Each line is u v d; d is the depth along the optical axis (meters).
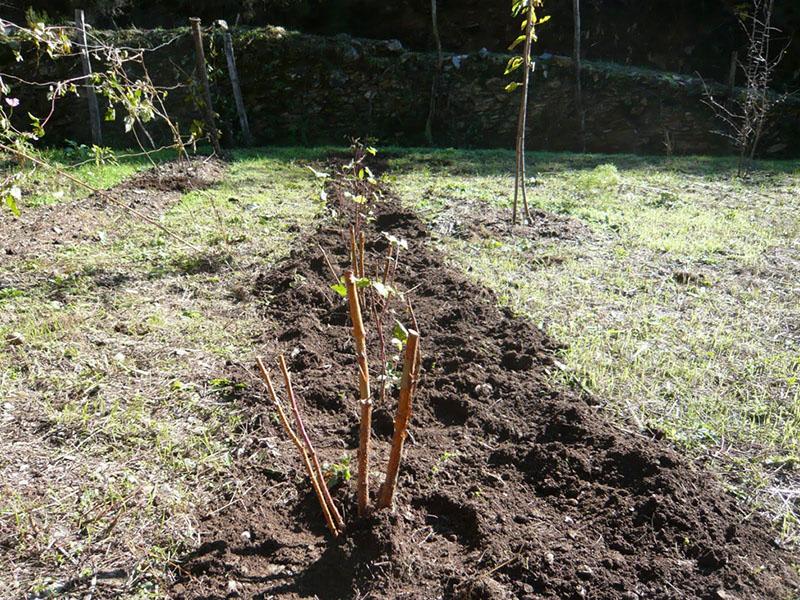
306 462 2.48
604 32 14.52
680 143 12.23
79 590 2.38
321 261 5.28
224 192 7.36
